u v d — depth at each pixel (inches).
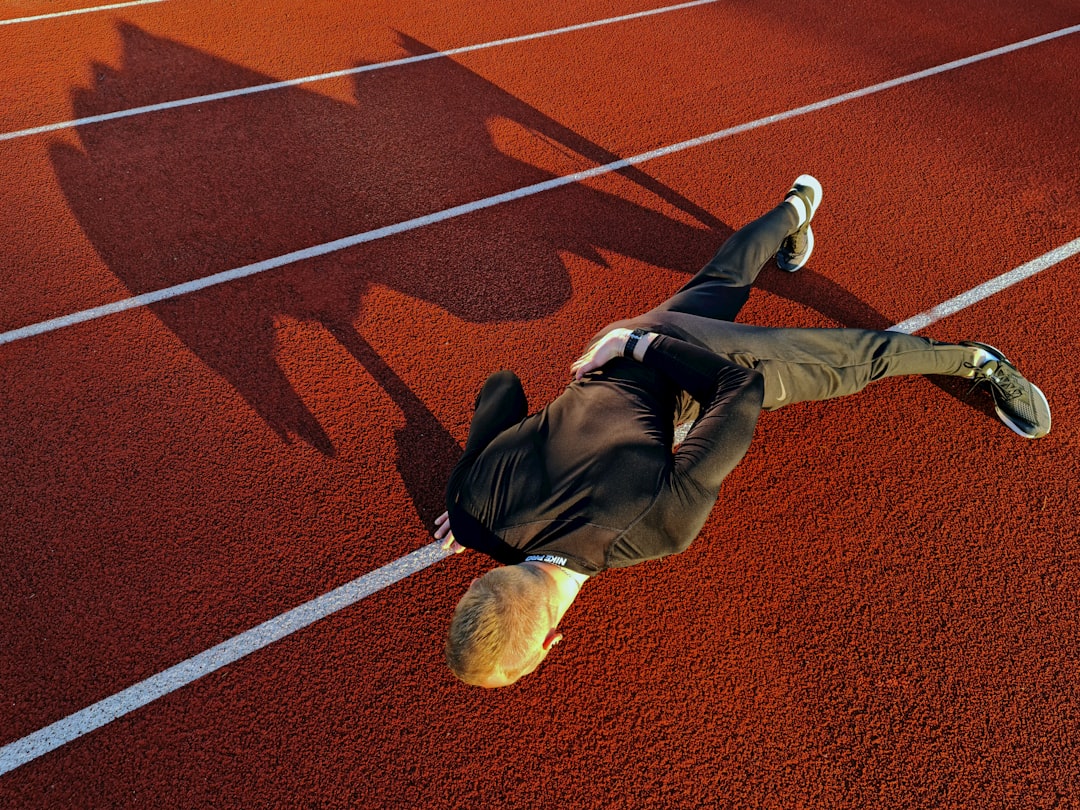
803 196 149.3
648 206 198.4
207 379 154.3
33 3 280.2
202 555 128.8
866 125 228.1
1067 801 105.1
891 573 129.0
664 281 178.1
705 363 96.8
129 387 152.1
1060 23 286.5
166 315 165.9
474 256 182.7
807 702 115.4
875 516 136.2
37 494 134.7
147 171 203.3
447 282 176.1
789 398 119.7
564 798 107.4
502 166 209.9
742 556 131.0
